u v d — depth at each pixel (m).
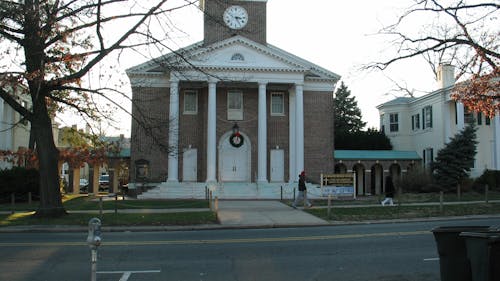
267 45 39.91
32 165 30.09
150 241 13.81
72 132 24.72
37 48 17.58
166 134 35.38
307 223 18.80
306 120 39.88
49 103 20.92
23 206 25.77
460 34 11.33
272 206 25.95
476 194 32.59
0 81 16.14
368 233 15.40
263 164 37.19
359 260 10.60
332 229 17.09
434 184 34.28
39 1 16.89
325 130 39.97
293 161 38.88
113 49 17.98
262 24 40.22
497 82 15.55
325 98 40.22
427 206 24.48
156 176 37.06
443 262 6.68
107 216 19.77
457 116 39.25
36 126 19.25
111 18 17.72
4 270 9.55
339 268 9.75
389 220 20.06
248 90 39.34
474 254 5.81
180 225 18.17
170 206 25.42
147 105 37.19
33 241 13.83
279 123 39.78
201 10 18.31
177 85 35.94
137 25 17.84
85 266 9.97
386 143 50.03
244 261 10.52
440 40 11.27
